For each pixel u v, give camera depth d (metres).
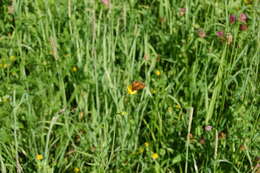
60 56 3.65
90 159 3.17
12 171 3.04
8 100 3.18
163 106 3.42
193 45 3.95
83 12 4.08
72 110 3.30
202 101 3.52
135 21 4.12
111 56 3.58
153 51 3.82
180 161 3.19
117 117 3.22
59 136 3.18
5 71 3.61
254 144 3.15
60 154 3.13
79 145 3.22
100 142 3.17
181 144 3.23
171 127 3.29
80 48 3.64
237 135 3.19
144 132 3.31
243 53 3.74
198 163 3.18
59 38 3.86
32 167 3.09
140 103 3.27
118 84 3.38
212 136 3.22
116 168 3.15
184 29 4.15
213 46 4.03
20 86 3.22
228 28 3.91
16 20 3.84
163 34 4.08
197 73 3.67
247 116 3.24
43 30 3.74
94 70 3.36
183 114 3.37
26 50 3.89
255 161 3.13
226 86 3.44
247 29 4.04
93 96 3.32
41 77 3.35
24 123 3.25
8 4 4.31
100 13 3.88
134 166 3.20
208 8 4.19
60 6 4.09
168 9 4.38
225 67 3.51
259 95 3.45
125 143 3.24
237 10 4.35
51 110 3.20
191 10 4.39
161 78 3.61
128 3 4.32
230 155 3.17
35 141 3.12
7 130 3.08
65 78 3.68
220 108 3.44
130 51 3.59
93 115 3.23
